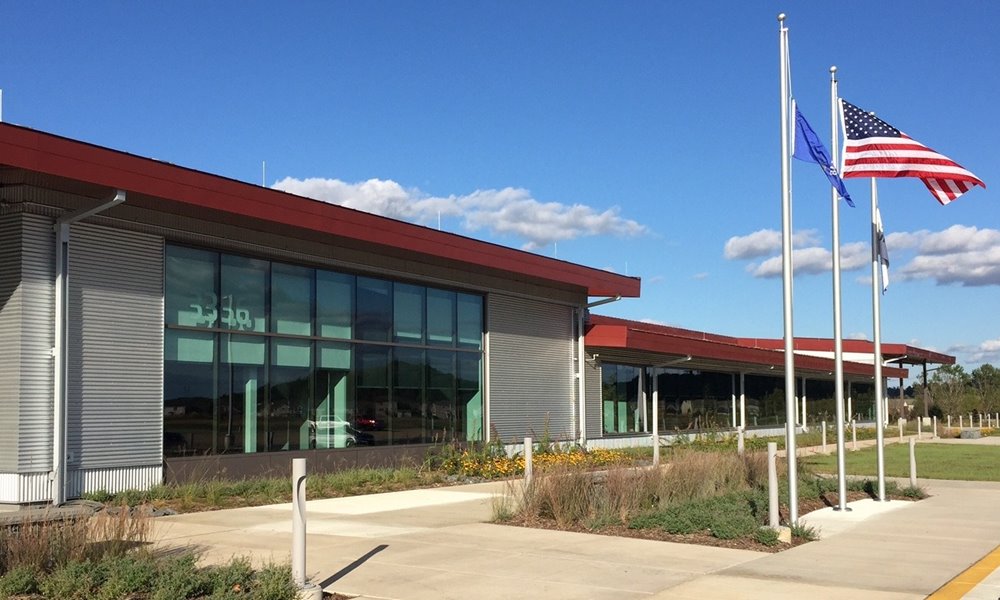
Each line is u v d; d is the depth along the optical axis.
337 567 10.37
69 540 9.36
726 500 15.62
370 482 20.48
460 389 27.06
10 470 15.73
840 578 10.31
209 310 19.45
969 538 13.73
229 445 19.70
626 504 14.52
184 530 13.12
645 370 38.22
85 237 17.00
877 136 16.47
